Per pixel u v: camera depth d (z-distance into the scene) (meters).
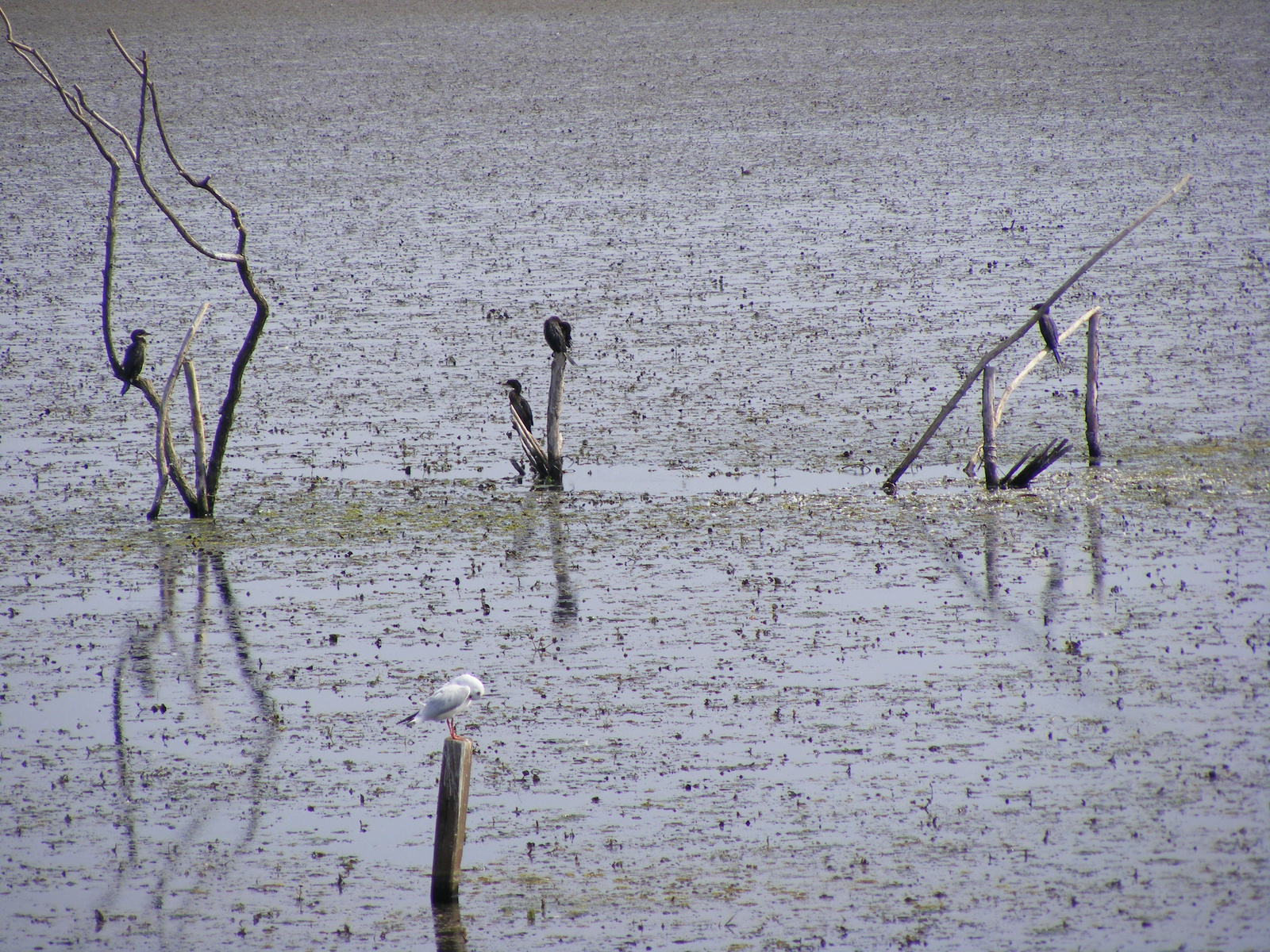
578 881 52.97
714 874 53.00
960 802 57.19
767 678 68.75
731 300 153.88
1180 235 179.12
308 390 124.50
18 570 84.75
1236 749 60.34
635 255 179.88
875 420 111.62
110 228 89.56
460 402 119.69
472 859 54.47
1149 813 55.78
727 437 108.50
